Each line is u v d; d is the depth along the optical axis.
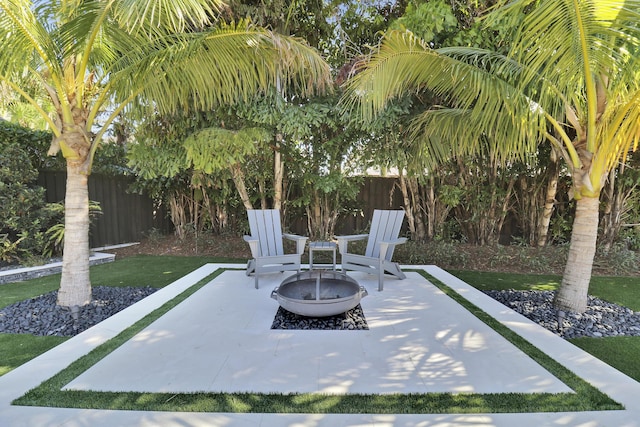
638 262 5.25
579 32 2.39
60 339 2.65
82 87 3.16
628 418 1.64
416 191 6.66
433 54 3.07
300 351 2.33
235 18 4.42
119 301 3.49
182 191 7.25
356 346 2.42
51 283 4.28
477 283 4.45
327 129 5.65
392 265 4.10
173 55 3.01
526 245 6.46
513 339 2.54
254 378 1.99
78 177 3.28
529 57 2.72
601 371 2.08
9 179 4.73
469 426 1.57
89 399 1.76
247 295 3.58
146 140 4.97
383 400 1.78
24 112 6.27
